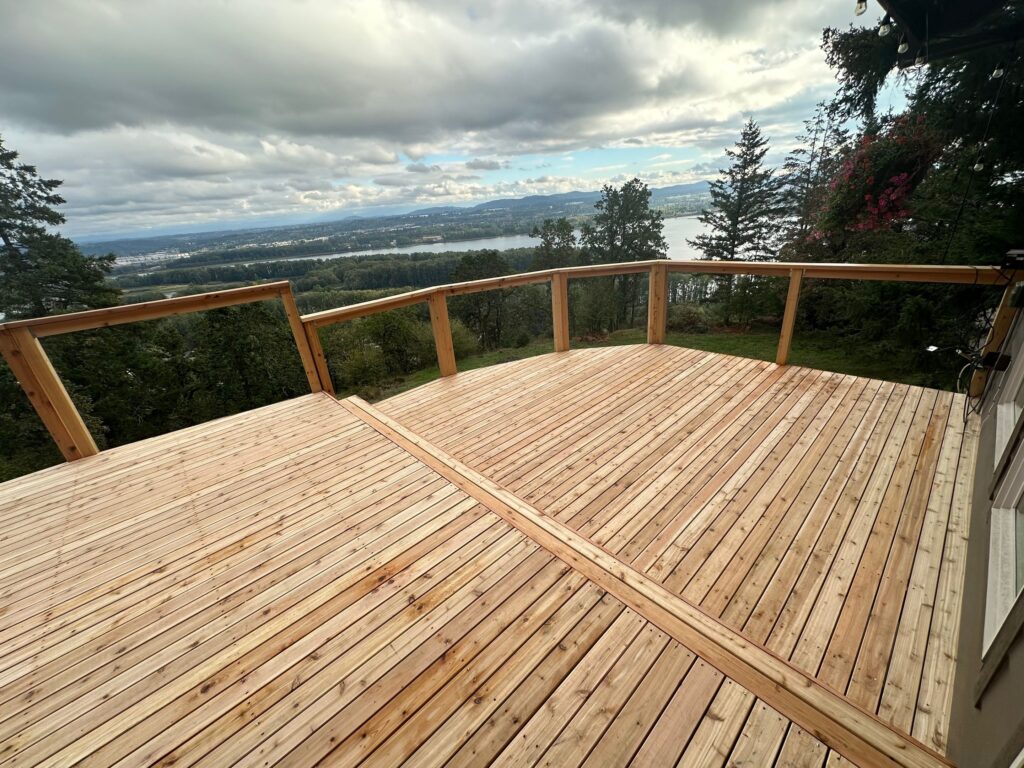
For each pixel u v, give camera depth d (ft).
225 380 58.59
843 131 39.81
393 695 3.93
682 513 6.49
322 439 8.96
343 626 4.68
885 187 19.88
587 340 60.13
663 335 14.08
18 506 7.25
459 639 4.43
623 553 5.78
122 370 48.06
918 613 4.73
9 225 43.78
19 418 39.63
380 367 64.44
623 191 79.36
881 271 9.37
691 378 11.45
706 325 42.32
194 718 3.85
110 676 4.30
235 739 3.67
